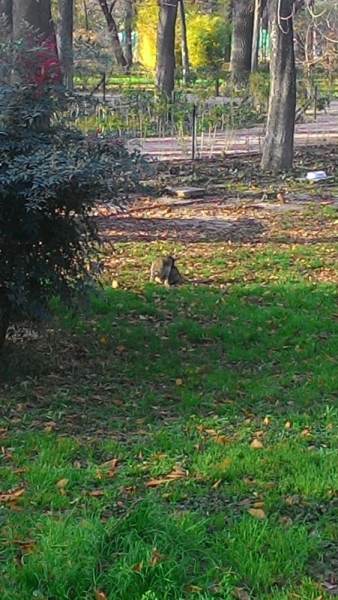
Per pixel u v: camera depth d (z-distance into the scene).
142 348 9.41
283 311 10.71
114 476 6.08
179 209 17.31
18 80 7.86
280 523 5.31
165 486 5.88
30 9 17.41
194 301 11.16
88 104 8.13
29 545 4.95
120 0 58.56
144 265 12.95
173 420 7.34
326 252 13.91
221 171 21.45
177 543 4.80
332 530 5.20
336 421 7.21
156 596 4.38
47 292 8.18
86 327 9.96
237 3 44.56
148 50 51.09
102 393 8.05
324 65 32.41
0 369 8.50
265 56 53.62
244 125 28.69
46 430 7.01
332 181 20.52
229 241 14.62
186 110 26.91
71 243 8.12
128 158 7.59
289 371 8.64
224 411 7.52
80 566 4.57
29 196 7.18
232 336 9.76
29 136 7.65
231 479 6.02
